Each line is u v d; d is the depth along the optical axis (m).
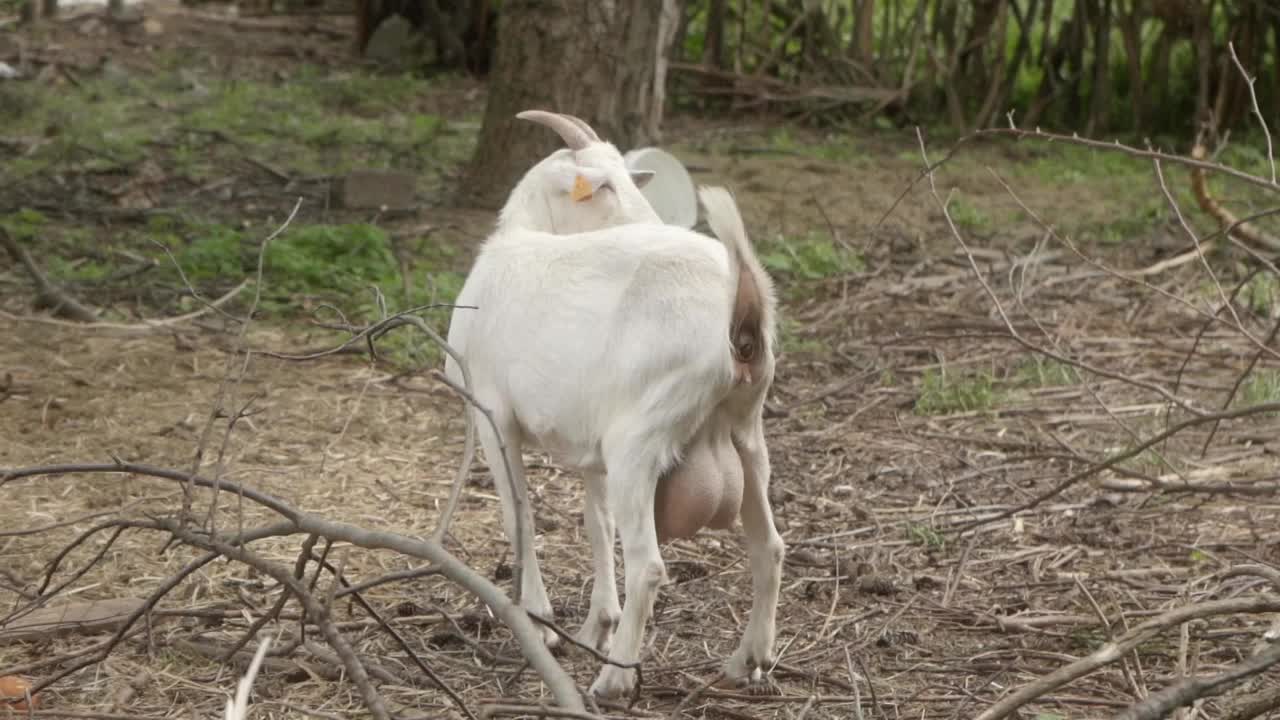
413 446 8.58
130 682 5.58
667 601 6.63
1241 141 19.02
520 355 5.64
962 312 11.48
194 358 9.95
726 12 22.28
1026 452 8.66
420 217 13.96
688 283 5.28
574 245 5.66
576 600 6.62
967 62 20.66
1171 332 11.01
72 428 8.58
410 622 6.27
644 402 5.25
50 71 20.02
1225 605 4.75
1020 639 6.23
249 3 26.69
